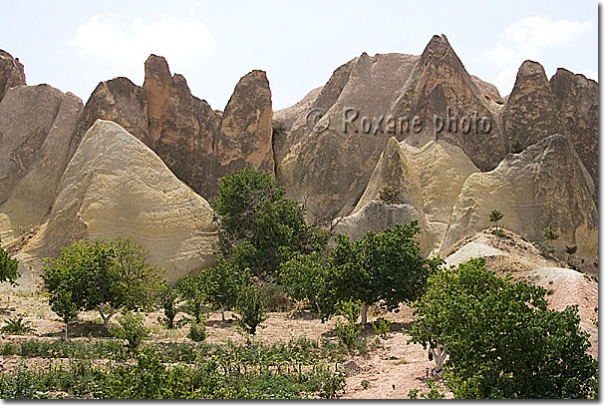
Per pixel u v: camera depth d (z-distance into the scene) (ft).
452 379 40.75
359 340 67.36
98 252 75.56
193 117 176.76
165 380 39.63
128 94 168.04
